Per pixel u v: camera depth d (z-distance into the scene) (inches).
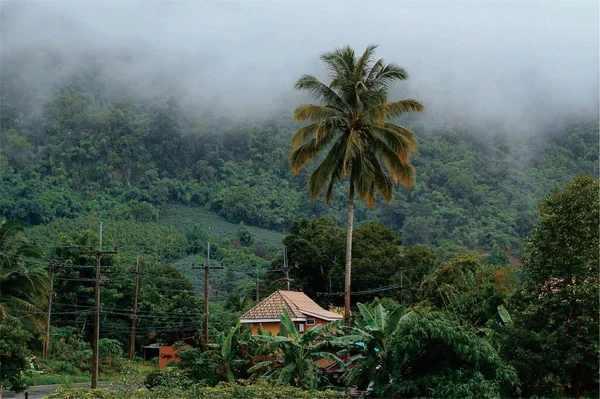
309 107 1397.6
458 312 1494.8
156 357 2662.4
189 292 2945.4
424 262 2957.7
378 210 6752.0
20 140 7667.3
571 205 1133.7
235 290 3826.3
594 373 1112.2
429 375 1047.0
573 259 1115.9
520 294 1222.9
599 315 1099.3
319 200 7022.6
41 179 7160.4
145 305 2834.6
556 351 1106.7
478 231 6210.6
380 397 1136.8
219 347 1514.5
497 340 1201.4
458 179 7140.8
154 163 7839.6
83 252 2655.0
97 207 6742.1
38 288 1939.0
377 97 1398.9
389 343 1149.1
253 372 1449.3
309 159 1425.9
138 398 984.3
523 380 1130.0
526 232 6584.6
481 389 1017.5
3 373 1331.2
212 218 7121.1
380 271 2849.4
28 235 5713.6
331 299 2881.4
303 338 1331.2
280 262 3021.7
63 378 2059.5
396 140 1375.5
